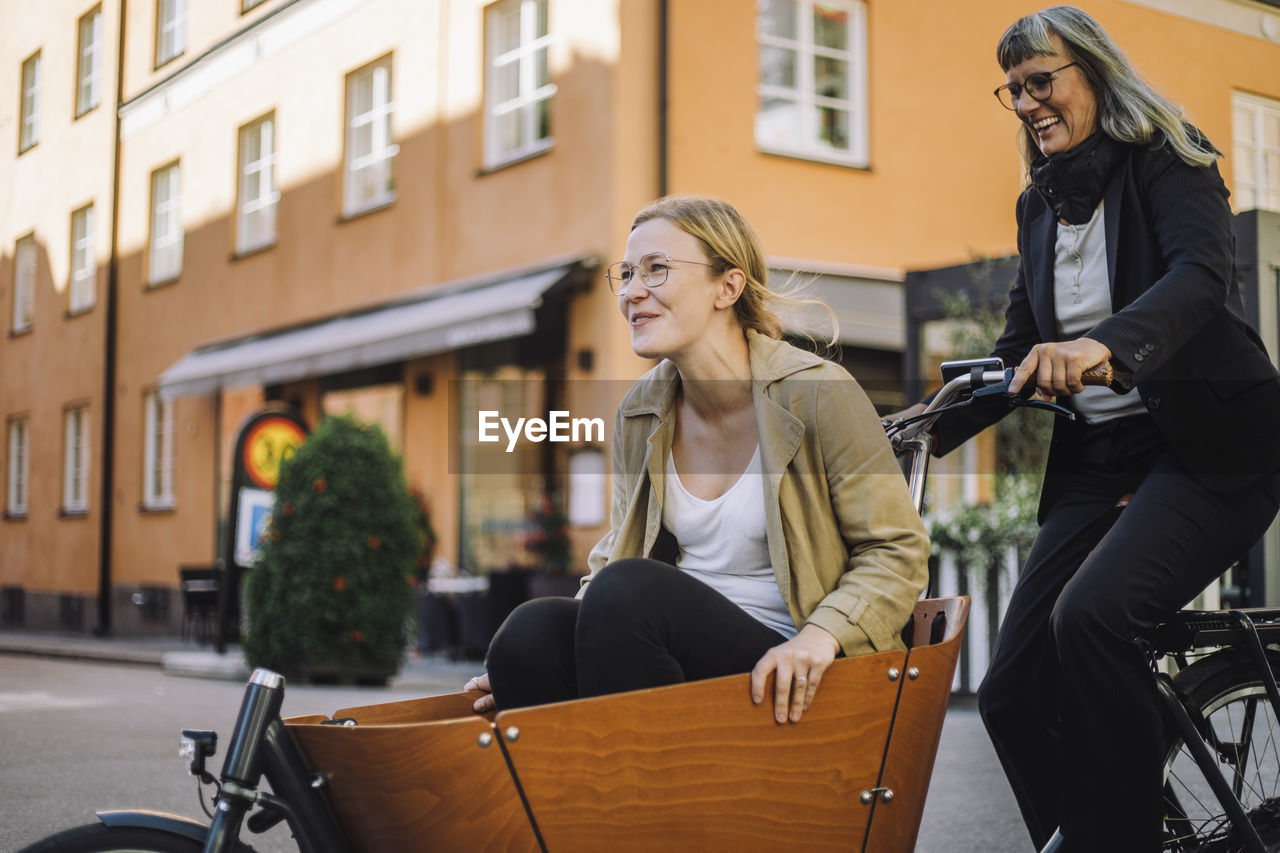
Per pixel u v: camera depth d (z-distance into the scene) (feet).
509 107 41.37
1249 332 8.38
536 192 39.24
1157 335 7.63
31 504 70.64
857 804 6.91
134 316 61.87
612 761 6.35
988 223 42.29
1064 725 8.23
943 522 24.09
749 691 6.60
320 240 49.01
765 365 7.59
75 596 65.00
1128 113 8.32
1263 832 8.53
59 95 69.10
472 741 6.19
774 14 39.14
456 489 41.88
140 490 60.54
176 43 59.93
